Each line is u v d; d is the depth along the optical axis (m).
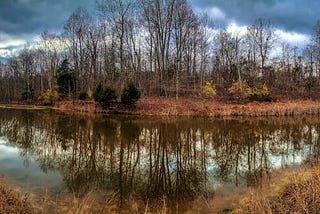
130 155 14.30
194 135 19.50
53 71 54.62
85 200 8.12
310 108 31.64
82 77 48.66
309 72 48.97
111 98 32.72
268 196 8.16
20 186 9.05
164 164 12.77
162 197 8.59
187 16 42.16
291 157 13.52
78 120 26.53
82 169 11.57
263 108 30.73
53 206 7.49
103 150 15.17
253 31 48.09
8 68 71.44
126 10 40.03
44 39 54.53
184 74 45.06
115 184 9.85
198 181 10.26
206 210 7.51
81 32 48.00
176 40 39.75
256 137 18.81
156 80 41.25
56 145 16.20
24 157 13.27
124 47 41.09
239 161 13.09
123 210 7.53
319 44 47.19
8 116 30.33
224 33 50.22
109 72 44.53
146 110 31.05
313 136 19.08
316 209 5.98
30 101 52.00
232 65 50.59
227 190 9.12
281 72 49.06
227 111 29.80
